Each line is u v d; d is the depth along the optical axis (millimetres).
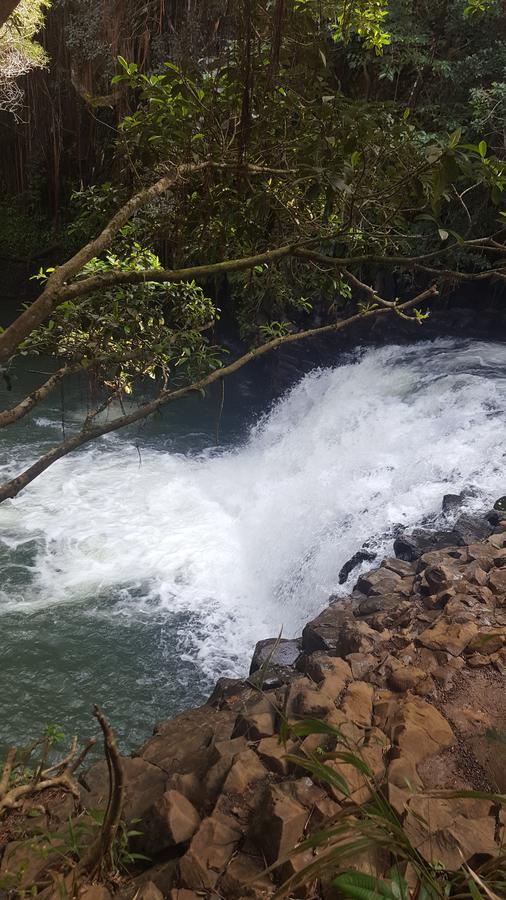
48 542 9023
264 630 7621
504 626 4504
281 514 9125
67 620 7543
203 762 3580
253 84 3615
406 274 14609
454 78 12602
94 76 16547
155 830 2992
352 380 12469
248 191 3809
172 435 12789
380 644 4461
